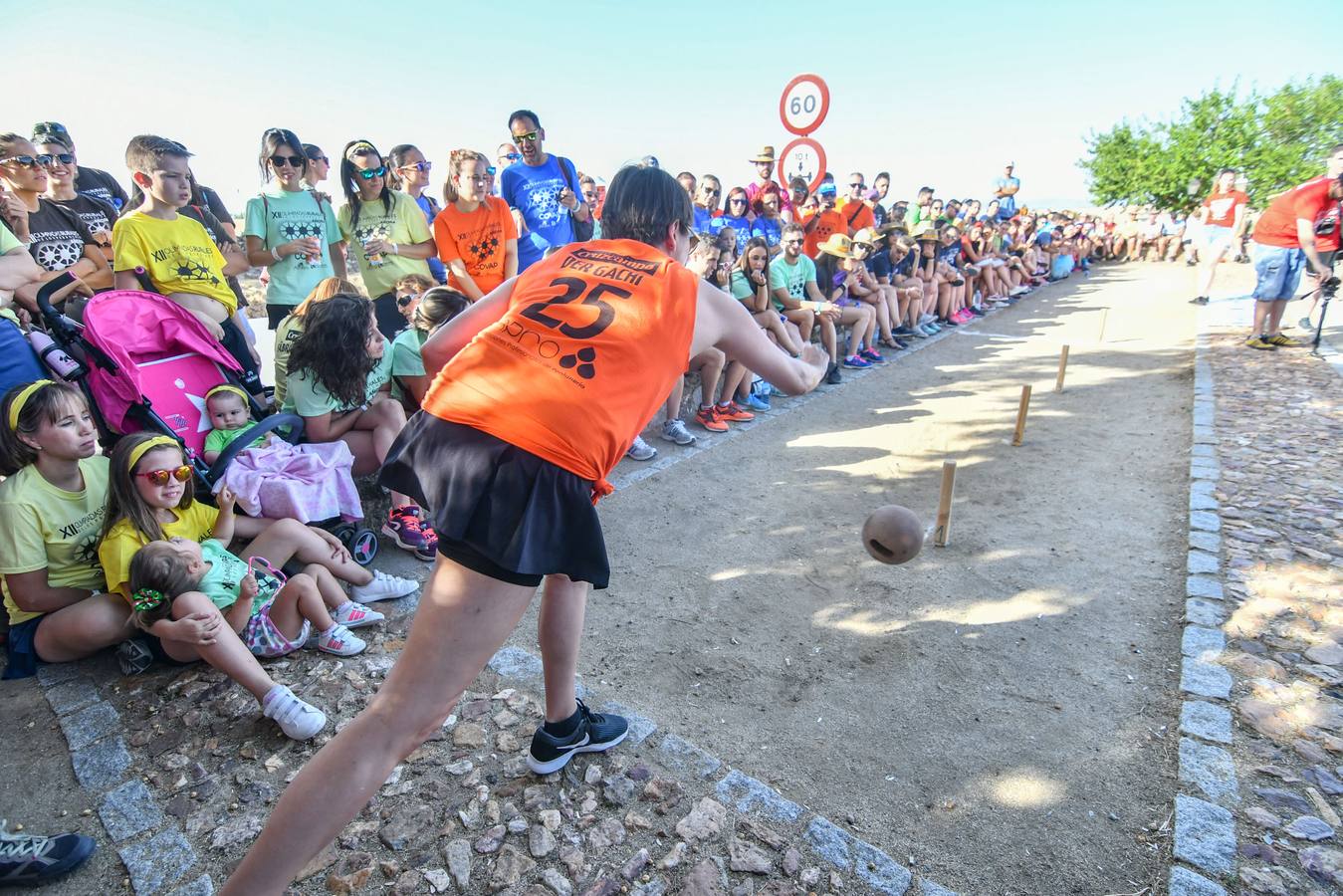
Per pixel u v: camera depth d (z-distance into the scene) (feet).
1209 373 23.61
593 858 6.95
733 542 14.08
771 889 6.64
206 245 13.84
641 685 9.80
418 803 7.55
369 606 11.37
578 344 5.49
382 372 13.44
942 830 7.43
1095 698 9.34
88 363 10.97
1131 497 15.43
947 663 10.18
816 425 21.44
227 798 7.60
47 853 6.65
